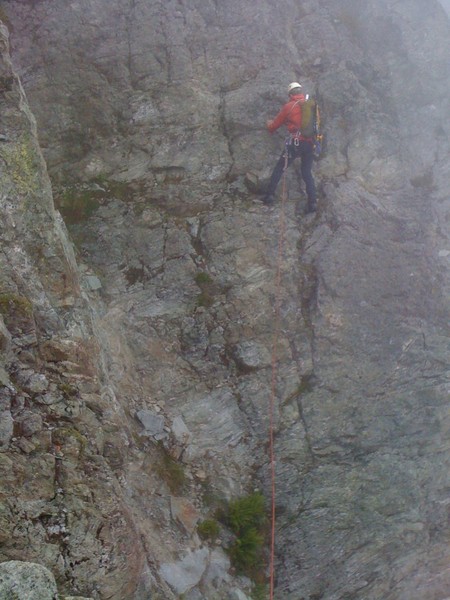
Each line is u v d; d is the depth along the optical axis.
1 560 4.67
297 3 10.46
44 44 9.30
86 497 5.39
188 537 6.84
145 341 8.10
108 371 7.39
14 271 6.14
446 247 9.50
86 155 9.15
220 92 9.56
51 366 5.96
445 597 7.83
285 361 8.30
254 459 7.89
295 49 10.09
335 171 9.52
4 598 4.16
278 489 7.76
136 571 5.53
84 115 9.23
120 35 9.52
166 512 6.87
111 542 5.36
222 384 8.11
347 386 8.30
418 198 9.73
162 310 8.32
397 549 7.80
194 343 8.22
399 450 8.14
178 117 9.34
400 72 10.57
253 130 9.38
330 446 8.03
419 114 10.34
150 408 7.66
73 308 6.51
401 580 7.74
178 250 8.62
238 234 8.78
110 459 6.02
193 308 8.38
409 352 8.62
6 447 5.16
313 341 8.43
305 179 8.83
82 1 9.49
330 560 7.54
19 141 6.68
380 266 9.02
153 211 8.84
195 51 9.66
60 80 9.24
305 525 7.62
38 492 5.12
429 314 8.95
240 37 9.82
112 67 9.41
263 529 7.53
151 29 9.57
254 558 7.23
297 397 8.18
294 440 7.98
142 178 9.08
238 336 8.30
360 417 8.20
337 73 9.91
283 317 8.49
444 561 7.96
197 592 6.52
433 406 8.40
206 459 7.63
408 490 8.00
